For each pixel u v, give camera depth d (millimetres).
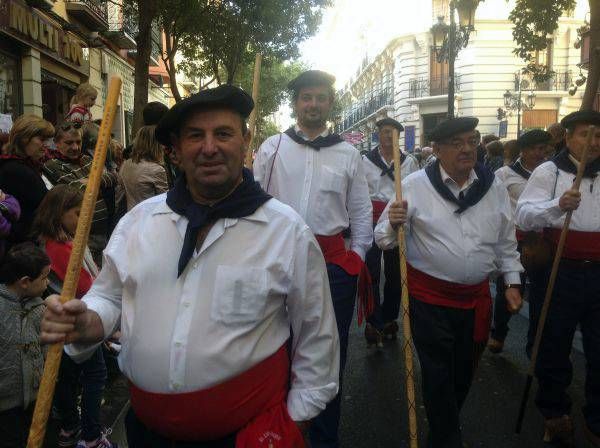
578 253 3518
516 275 3361
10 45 10930
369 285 3580
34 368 3043
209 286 1696
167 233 1758
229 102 1741
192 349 1673
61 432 3430
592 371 3486
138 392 1754
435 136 3262
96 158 1573
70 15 14172
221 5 15328
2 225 3551
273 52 18109
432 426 3240
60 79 13758
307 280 1832
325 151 3510
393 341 5691
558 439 3625
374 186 6543
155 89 27797
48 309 1551
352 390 4520
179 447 1758
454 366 3389
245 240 1728
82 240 1570
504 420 3979
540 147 5383
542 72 10203
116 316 1828
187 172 1772
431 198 3285
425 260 3291
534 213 3639
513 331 5977
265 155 3555
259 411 1749
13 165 3936
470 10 12961
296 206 3441
